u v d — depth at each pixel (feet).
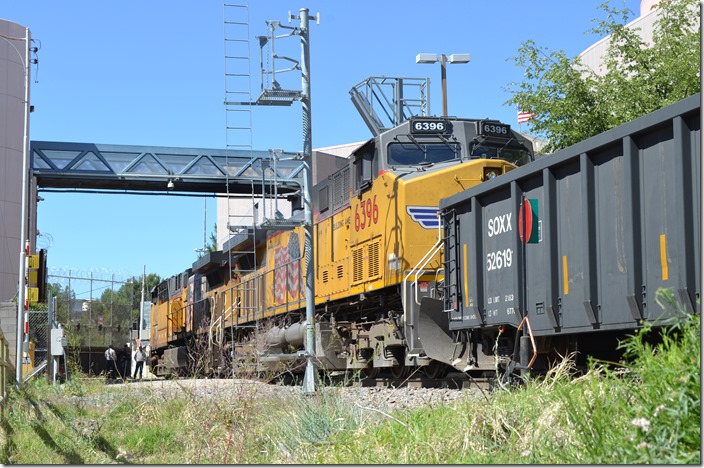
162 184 123.34
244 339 77.87
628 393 20.99
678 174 26.05
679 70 68.54
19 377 64.39
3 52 119.75
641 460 17.54
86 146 120.78
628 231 28.63
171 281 129.29
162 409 43.86
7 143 118.42
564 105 70.64
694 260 25.76
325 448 28.50
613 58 79.25
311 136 54.60
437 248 49.16
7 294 117.29
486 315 39.37
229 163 124.88
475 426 24.26
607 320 30.27
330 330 62.28
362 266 57.00
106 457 34.58
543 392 25.22
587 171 31.17
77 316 110.22
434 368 51.52
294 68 55.42
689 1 72.08
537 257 35.14
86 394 57.77
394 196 51.49
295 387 50.21
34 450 35.14
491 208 39.37
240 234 88.12
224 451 31.19
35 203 115.34
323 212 67.51
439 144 53.62
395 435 27.22
